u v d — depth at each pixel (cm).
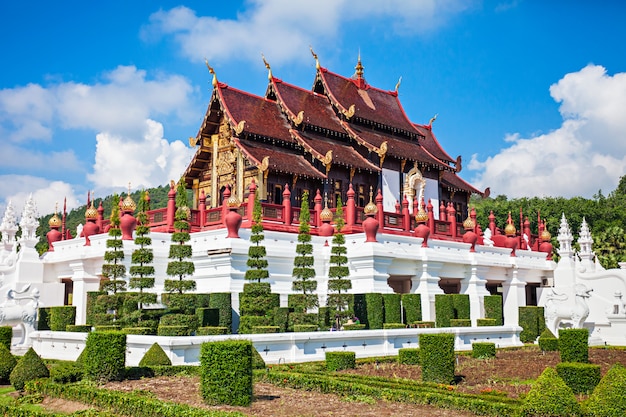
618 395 1238
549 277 4547
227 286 2995
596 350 2905
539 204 8600
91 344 1709
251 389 1480
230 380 1443
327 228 3562
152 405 1335
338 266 2944
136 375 1750
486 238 4606
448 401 1425
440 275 3688
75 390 1545
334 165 4375
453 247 3828
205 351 1472
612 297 3544
